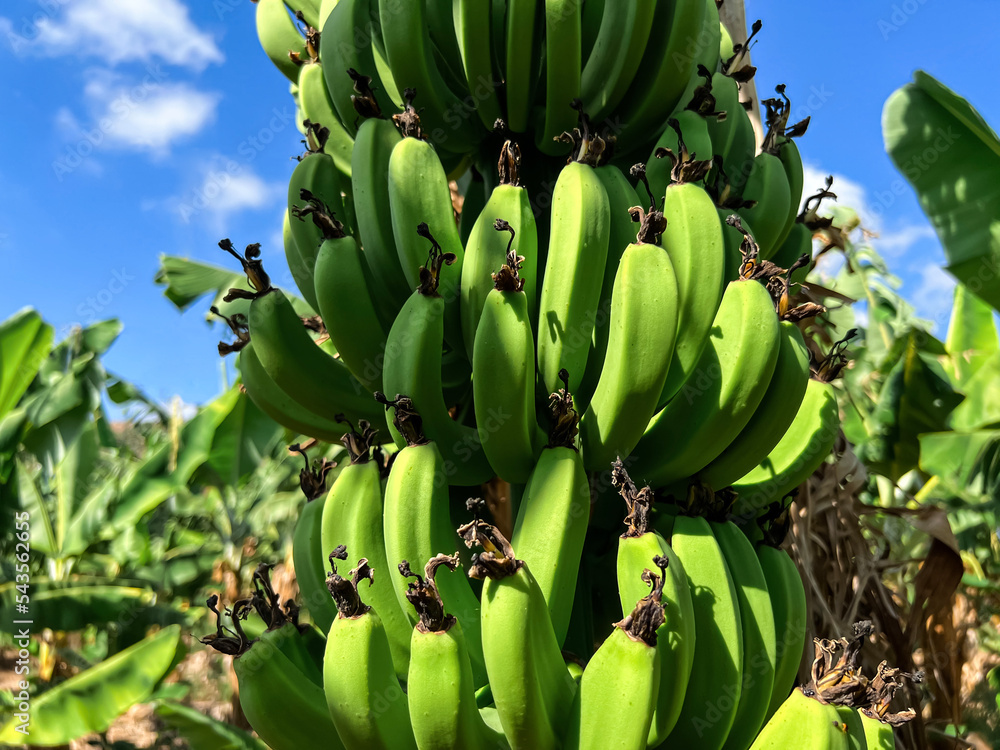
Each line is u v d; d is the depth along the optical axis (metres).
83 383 1.92
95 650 2.12
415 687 0.43
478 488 0.69
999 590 1.25
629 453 0.53
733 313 0.52
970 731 0.97
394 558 0.51
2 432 1.72
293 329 0.62
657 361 0.49
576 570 0.50
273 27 0.78
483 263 0.54
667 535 0.56
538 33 0.58
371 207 0.58
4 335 1.66
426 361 0.52
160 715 1.02
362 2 0.66
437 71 0.62
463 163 0.73
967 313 1.45
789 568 0.58
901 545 1.12
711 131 0.66
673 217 0.54
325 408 0.63
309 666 0.54
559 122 0.60
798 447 0.59
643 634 0.44
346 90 0.65
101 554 2.45
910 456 1.09
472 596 0.53
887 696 0.47
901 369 1.08
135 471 1.78
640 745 0.43
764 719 0.53
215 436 1.67
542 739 0.44
